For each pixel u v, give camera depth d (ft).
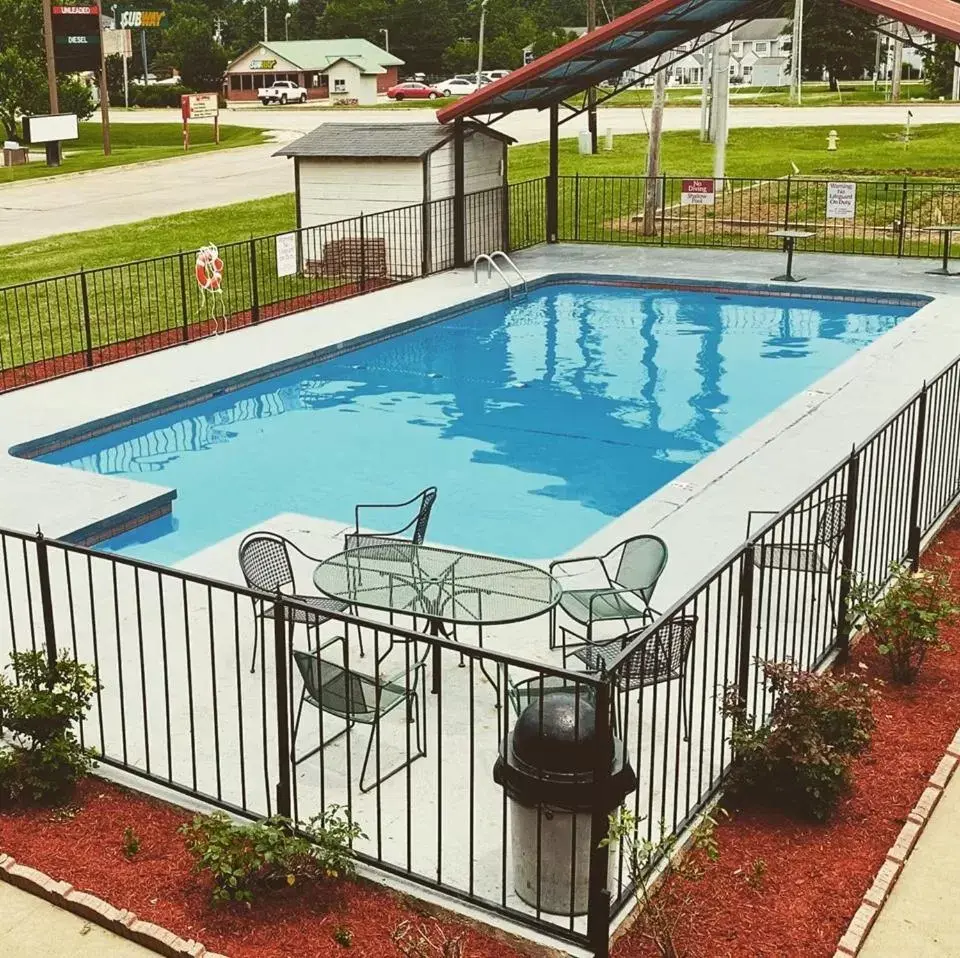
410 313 60.59
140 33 399.03
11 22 185.68
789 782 19.53
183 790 20.03
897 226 81.82
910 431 30.55
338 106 249.55
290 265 59.82
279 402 50.16
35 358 53.26
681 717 22.34
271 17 465.88
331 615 18.11
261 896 17.66
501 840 18.92
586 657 22.41
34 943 17.02
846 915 17.04
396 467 42.73
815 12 253.85
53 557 31.60
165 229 91.86
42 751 20.13
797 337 58.70
